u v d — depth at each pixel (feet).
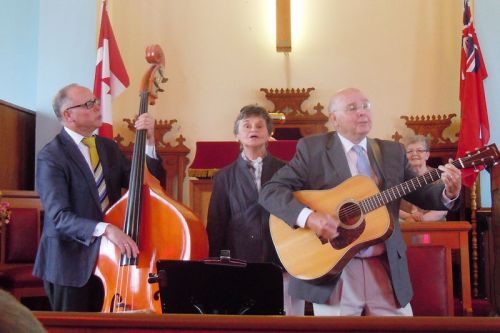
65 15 22.94
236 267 8.41
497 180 15.23
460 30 24.61
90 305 11.21
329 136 11.05
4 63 24.54
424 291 13.00
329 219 9.96
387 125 24.67
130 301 10.53
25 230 18.07
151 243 10.86
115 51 21.98
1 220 17.47
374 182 10.39
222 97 25.03
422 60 24.77
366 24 25.14
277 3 24.56
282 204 10.28
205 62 25.17
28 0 24.80
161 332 5.87
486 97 22.27
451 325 5.48
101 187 11.66
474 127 21.30
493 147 10.02
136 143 11.62
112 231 10.60
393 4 25.13
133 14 25.18
